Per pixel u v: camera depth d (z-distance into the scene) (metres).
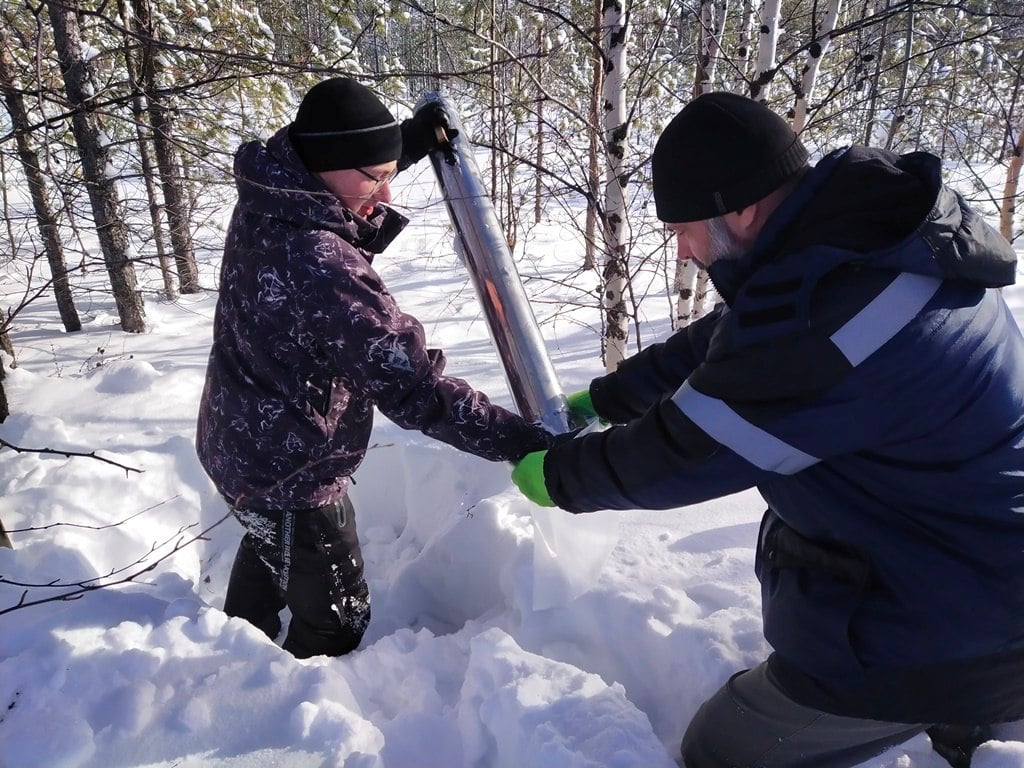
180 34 5.20
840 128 4.82
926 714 1.19
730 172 1.01
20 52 3.98
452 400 1.55
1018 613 1.11
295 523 1.78
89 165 3.44
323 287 1.49
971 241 0.96
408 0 2.50
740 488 1.14
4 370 4.05
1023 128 6.02
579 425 1.64
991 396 1.02
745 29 4.41
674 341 1.61
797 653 1.25
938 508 1.08
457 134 1.73
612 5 2.67
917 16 4.96
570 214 3.25
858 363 0.95
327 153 1.48
